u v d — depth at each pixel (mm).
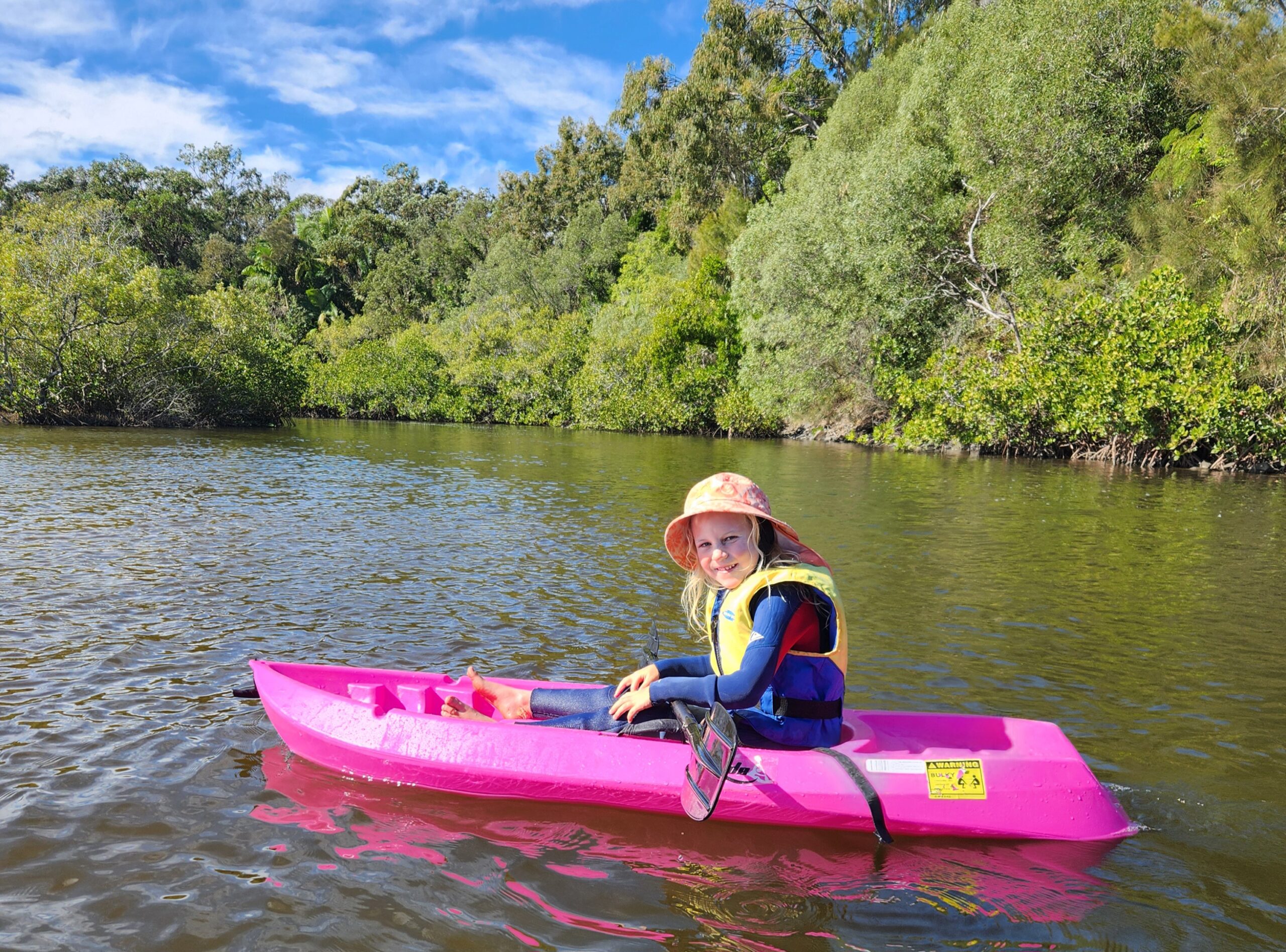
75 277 23641
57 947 2209
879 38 36062
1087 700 4113
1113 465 17438
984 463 17703
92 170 68500
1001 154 20375
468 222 68562
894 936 2305
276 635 4988
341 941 2250
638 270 45250
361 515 9617
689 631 5180
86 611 5410
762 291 26281
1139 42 19484
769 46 38531
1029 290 19875
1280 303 15398
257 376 29156
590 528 8883
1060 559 7469
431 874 2586
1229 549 7957
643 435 29891
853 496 11734
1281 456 15562
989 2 23797
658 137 42875
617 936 2287
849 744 3051
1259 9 16750
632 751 3055
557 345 38719
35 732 3564
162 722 3701
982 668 4574
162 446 18906
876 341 22922
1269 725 3832
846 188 23844
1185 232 16484
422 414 42250
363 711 3328
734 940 2270
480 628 5195
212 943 2234
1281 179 15094
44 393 24000
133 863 2615
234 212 74875
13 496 10469
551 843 2789
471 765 3076
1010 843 2834
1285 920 2402
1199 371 15836
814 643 2994
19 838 2727
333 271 69250
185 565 6773
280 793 3100
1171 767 3400
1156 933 2330
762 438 28234
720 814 2949
